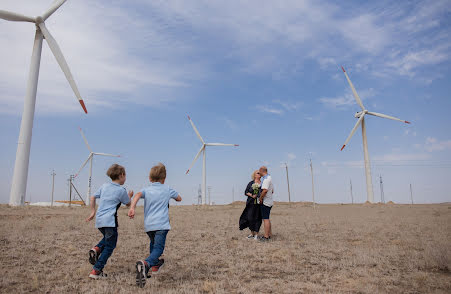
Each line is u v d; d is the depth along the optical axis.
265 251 7.52
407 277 5.20
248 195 9.58
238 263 6.26
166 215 5.02
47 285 4.78
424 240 8.87
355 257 6.74
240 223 9.59
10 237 8.73
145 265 4.50
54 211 22.23
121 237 9.66
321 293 4.41
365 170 58.03
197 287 4.72
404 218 17.30
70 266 5.94
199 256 7.05
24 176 32.59
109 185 5.28
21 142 32.97
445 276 5.26
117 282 4.94
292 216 20.02
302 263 6.39
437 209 28.92
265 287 4.73
